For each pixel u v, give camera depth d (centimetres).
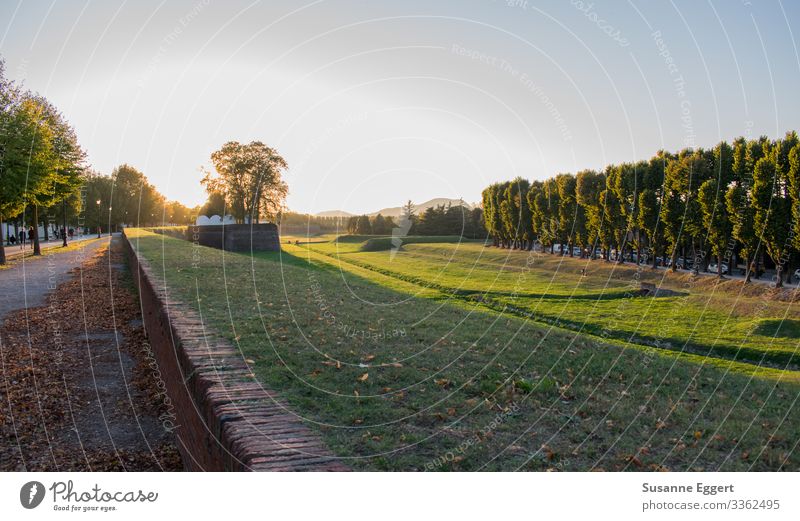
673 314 2348
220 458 437
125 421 823
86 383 988
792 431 610
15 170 2916
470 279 3550
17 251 4306
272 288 1433
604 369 815
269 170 5484
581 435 554
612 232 4159
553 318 2241
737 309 2402
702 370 905
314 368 686
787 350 1756
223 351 686
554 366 805
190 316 914
